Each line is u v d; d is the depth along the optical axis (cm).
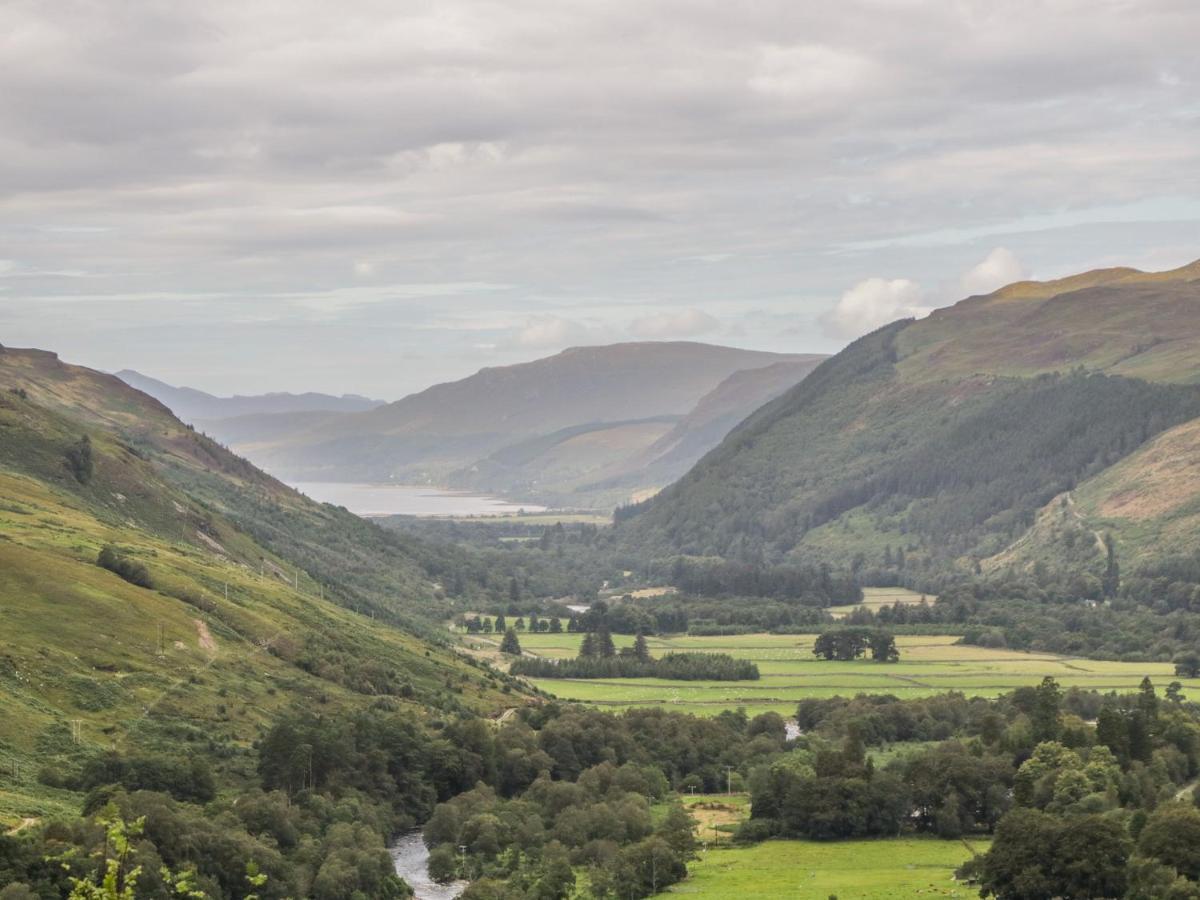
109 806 11606
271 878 19162
